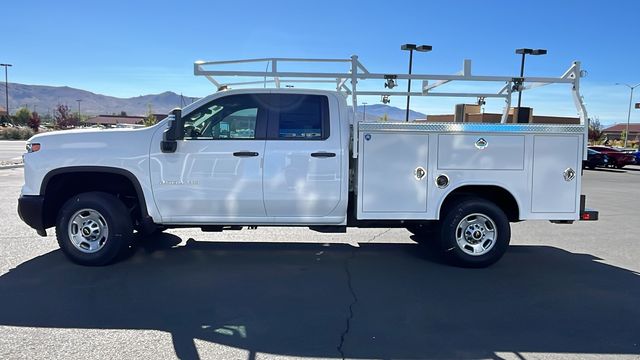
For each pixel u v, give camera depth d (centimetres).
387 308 520
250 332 454
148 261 685
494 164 656
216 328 462
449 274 648
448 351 422
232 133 645
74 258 647
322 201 647
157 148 638
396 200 655
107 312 496
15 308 503
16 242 773
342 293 566
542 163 660
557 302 547
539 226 1032
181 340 435
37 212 638
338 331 459
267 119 646
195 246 779
